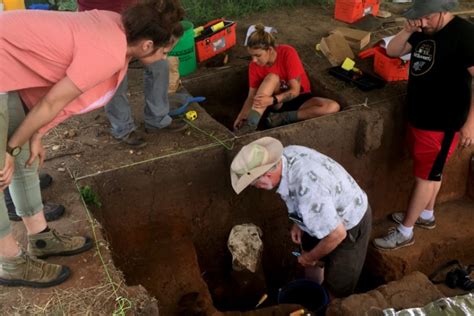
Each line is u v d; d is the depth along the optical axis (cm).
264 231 394
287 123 391
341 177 271
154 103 337
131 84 408
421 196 367
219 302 370
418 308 281
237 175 256
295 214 278
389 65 401
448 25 317
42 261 243
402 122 390
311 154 267
